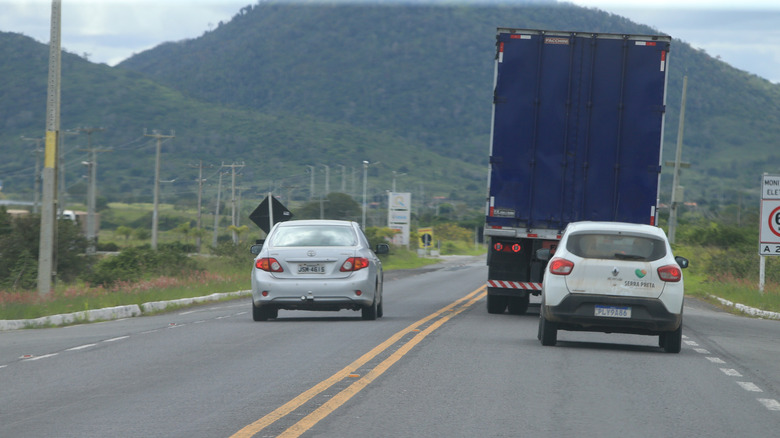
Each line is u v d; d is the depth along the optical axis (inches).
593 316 1786.4
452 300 3563.0
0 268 4030.5
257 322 2385.6
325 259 2294.5
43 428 1021.2
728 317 3097.9
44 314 2571.4
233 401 1188.5
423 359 1604.3
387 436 975.6
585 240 1834.4
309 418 1072.2
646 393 1293.1
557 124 2490.2
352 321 2391.7
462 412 1118.4
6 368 1523.1
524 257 2576.3
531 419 1081.4
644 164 2469.2
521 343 1897.1
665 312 1775.3
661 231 1866.4
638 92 2475.4
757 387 1384.1
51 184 3034.0
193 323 2397.9
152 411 1121.4
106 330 2247.8
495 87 2508.6
